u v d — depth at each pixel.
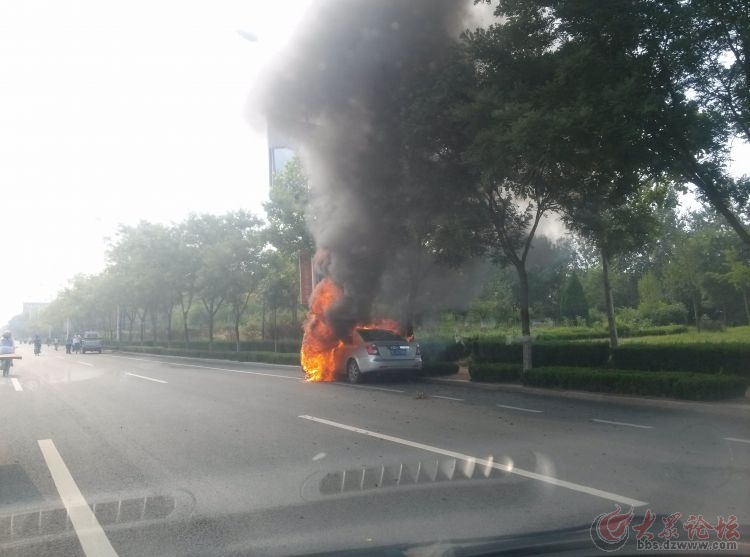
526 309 16.08
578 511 5.41
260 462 7.61
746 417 10.59
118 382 18.77
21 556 4.72
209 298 33.28
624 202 15.05
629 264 37.34
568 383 14.16
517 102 11.88
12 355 22.48
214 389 16.17
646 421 10.24
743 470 6.84
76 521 5.54
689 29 10.38
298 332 31.52
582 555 4.22
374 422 10.34
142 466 7.58
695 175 11.48
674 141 10.88
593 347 16.55
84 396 15.08
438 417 10.81
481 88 13.86
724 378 11.82
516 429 9.52
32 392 16.25
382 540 4.79
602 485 6.26
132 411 12.29
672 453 7.74
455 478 6.63
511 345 18.28
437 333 22.77
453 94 14.66
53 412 12.39
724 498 5.75
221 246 31.95
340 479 6.70
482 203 16.08
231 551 4.70
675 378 12.14
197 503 5.98
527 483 6.38
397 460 7.50
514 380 15.95
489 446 8.24
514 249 16.83
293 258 28.62
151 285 38.06
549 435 9.01
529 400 13.20
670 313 32.56
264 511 5.67
